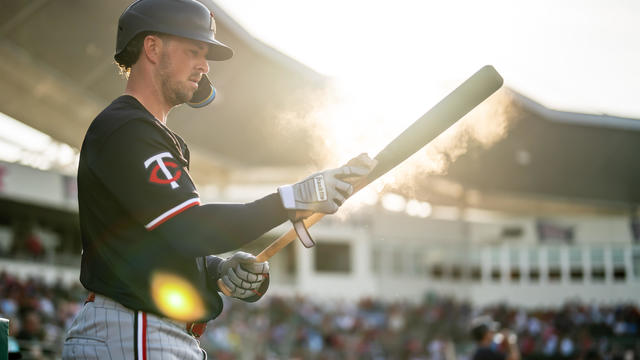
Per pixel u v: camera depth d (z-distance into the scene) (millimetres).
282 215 4402
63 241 74375
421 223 106438
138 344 4395
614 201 101125
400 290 103938
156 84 4746
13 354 6809
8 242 66562
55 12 38594
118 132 4402
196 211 4289
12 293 43000
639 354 73000
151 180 4289
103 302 4531
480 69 4551
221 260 5324
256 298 5305
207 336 50438
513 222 107812
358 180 4566
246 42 60219
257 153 66312
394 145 4559
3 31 36969
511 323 81125
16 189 59469
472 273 108312
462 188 90125
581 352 70375
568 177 97188
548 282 105312
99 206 4520
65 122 46781
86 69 42312
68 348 4559
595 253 103812
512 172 92688
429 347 66312
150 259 4480
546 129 92500
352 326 68938
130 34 4707
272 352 57906
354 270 101875
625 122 94938
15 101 42531
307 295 85500
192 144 62344
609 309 84375
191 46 4730
